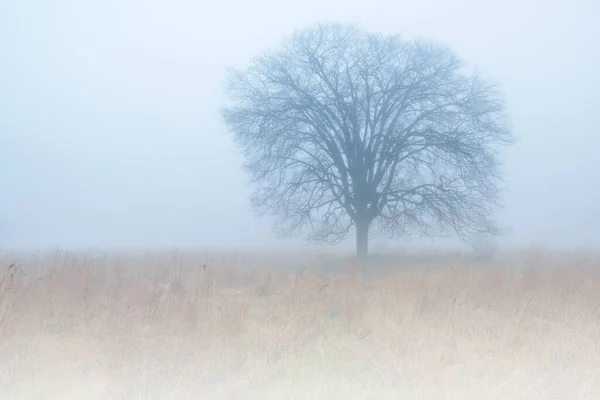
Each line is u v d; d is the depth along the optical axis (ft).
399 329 27.50
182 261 55.16
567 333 27.37
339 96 83.41
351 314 30.40
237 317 28.09
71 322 28.58
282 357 23.21
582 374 21.16
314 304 33.01
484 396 19.25
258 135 84.79
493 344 25.46
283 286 42.96
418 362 22.45
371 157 84.17
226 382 20.70
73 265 42.98
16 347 24.31
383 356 23.50
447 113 84.07
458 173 84.12
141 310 31.32
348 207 84.79
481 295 37.81
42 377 20.66
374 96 85.46
